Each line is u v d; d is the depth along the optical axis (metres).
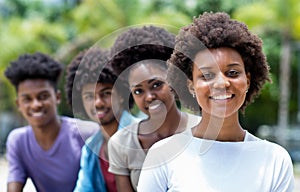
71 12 20.03
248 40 2.32
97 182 3.10
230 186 2.27
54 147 3.58
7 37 18.33
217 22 2.36
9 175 3.66
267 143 2.36
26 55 3.75
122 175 2.87
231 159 2.31
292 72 20.36
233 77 2.30
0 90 20.89
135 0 17.08
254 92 2.50
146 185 2.35
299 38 16.84
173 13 14.96
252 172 2.29
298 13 16.20
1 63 18.00
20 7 21.88
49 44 19.33
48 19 21.20
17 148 3.65
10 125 20.64
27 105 3.63
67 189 3.63
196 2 15.76
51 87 3.67
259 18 16.14
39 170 3.64
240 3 16.75
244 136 2.42
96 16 17.27
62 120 3.69
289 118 20.83
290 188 2.30
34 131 3.62
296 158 16.39
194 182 2.28
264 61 2.44
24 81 3.62
